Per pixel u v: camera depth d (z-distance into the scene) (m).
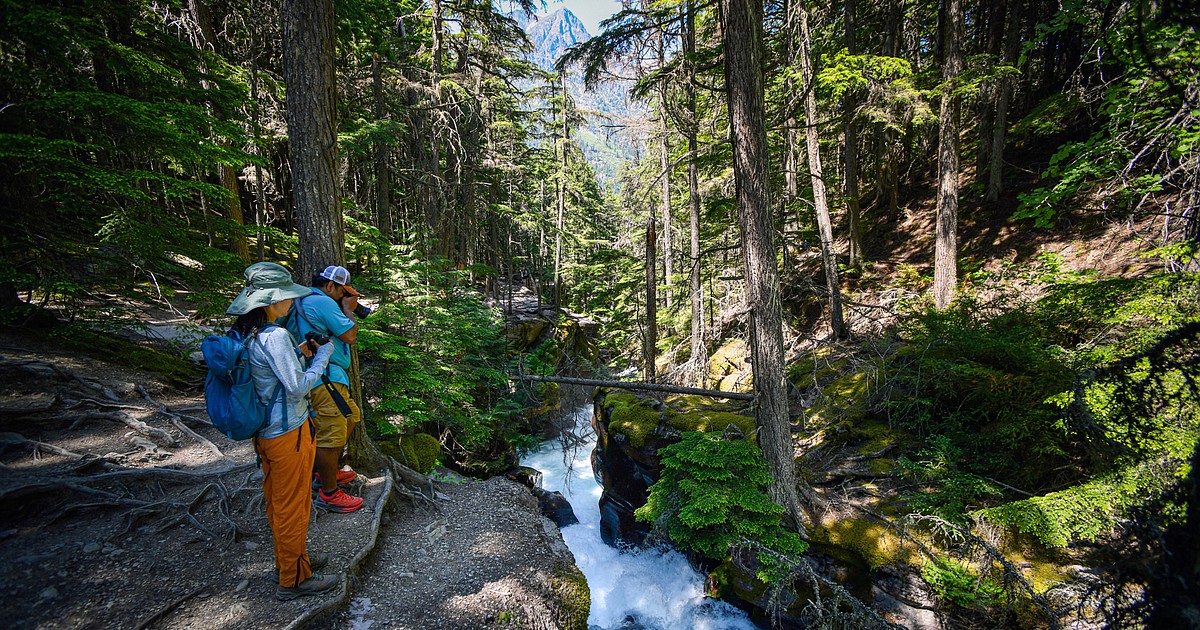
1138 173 6.26
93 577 3.17
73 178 5.14
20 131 5.69
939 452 6.43
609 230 31.17
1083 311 6.31
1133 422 3.00
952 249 11.83
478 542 4.43
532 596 3.88
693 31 11.48
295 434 3.08
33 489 3.70
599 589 7.54
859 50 15.23
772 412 6.09
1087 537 4.16
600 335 24.67
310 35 4.33
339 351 4.18
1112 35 4.77
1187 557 2.01
